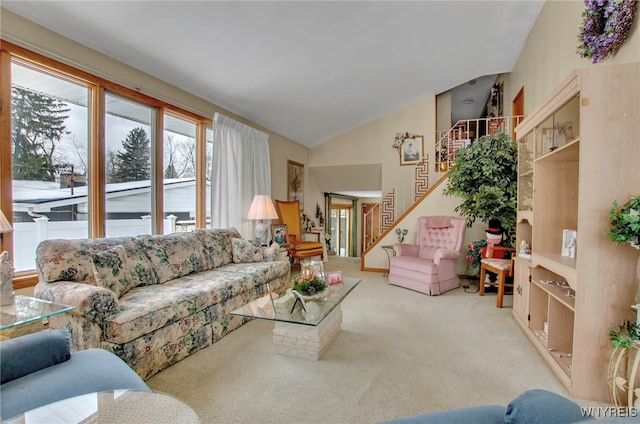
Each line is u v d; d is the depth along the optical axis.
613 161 1.64
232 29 2.65
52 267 2.00
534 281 2.42
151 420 1.00
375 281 4.52
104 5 2.14
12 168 2.16
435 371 1.98
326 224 7.71
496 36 4.12
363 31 3.22
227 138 3.98
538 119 2.41
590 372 1.68
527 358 2.15
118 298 2.12
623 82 1.63
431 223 4.45
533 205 2.48
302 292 2.16
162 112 3.27
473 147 4.03
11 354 1.17
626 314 1.63
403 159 6.07
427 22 3.39
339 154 6.53
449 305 3.36
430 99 5.85
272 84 3.78
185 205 3.71
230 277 2.82
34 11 2.11
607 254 1.65
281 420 1.52
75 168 2.53
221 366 2.05
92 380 1.18
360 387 1.80
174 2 2.23
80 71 2.47
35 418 0.98
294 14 2.66
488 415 0.94
